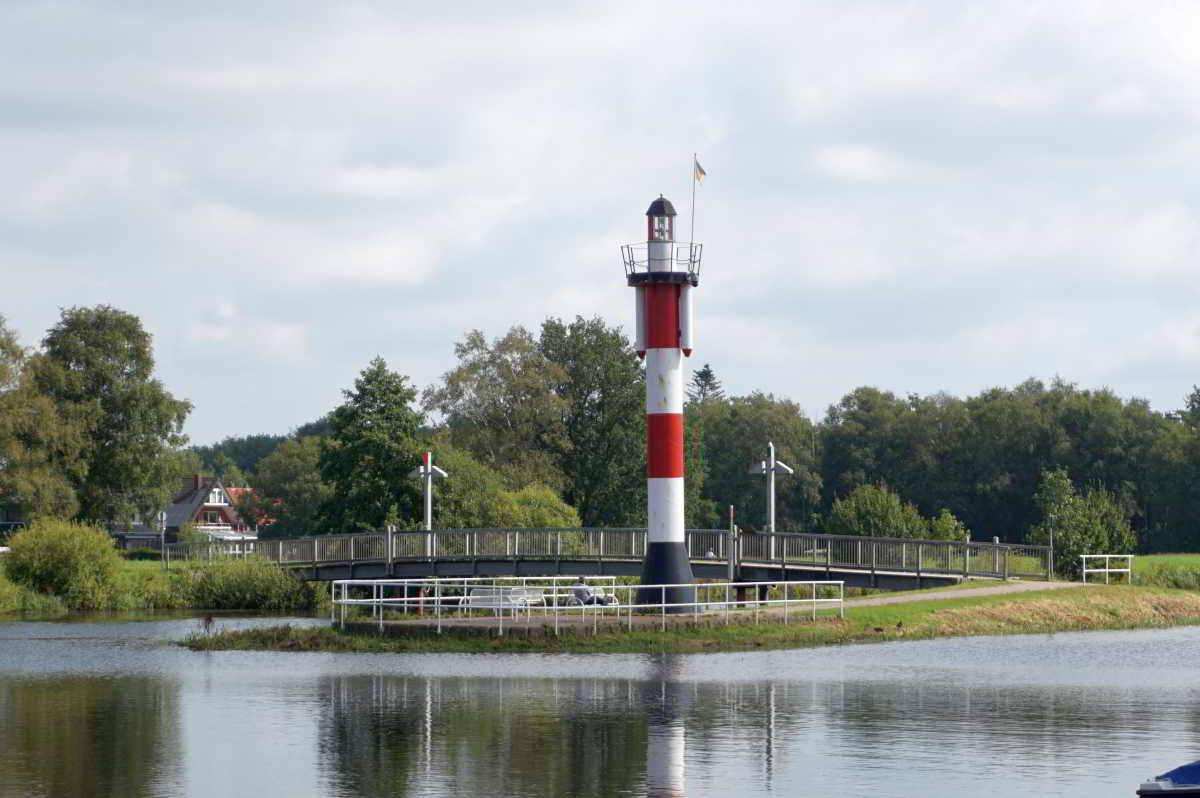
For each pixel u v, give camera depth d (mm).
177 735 29406
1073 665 41188
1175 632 51875
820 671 39438
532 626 45594
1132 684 37094
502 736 29141
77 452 102375
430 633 45969
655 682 37094
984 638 49031
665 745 28203
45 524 69750
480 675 38594
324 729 30047
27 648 47156
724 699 34094
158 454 108750
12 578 68062
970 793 24062
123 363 108625
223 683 37250
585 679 37719
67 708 33062
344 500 84062
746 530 62062
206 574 69562
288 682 37406
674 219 53312
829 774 25500
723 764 26391
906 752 27516
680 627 46562
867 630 48625
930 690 35812
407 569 66562
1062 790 24234
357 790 24297
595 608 48125
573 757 27062
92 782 24922
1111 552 71688
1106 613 55281
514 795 23891
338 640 45844
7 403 96938
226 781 24969
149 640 50125
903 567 58844
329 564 68938
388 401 85438
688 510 127875
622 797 23734
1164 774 22922
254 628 50906
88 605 68312
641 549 62844
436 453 84375
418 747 28016
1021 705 33188
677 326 52812
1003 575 61344
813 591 50000
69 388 105062
